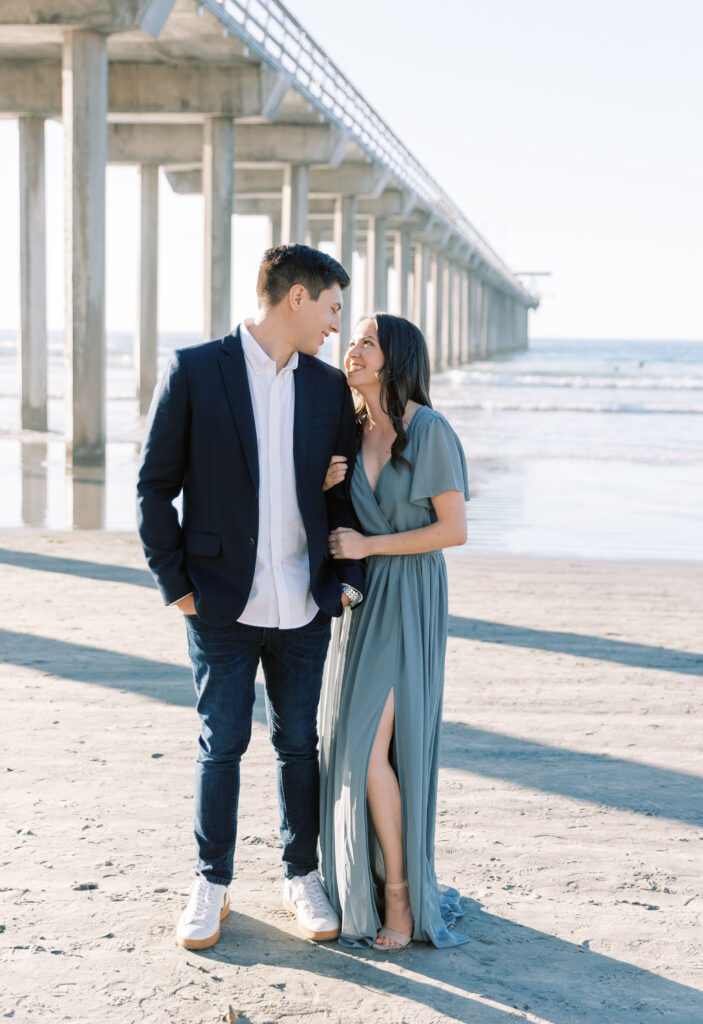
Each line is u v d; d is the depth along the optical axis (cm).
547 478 1537
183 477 283
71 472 1509
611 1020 245
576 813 366
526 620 673
